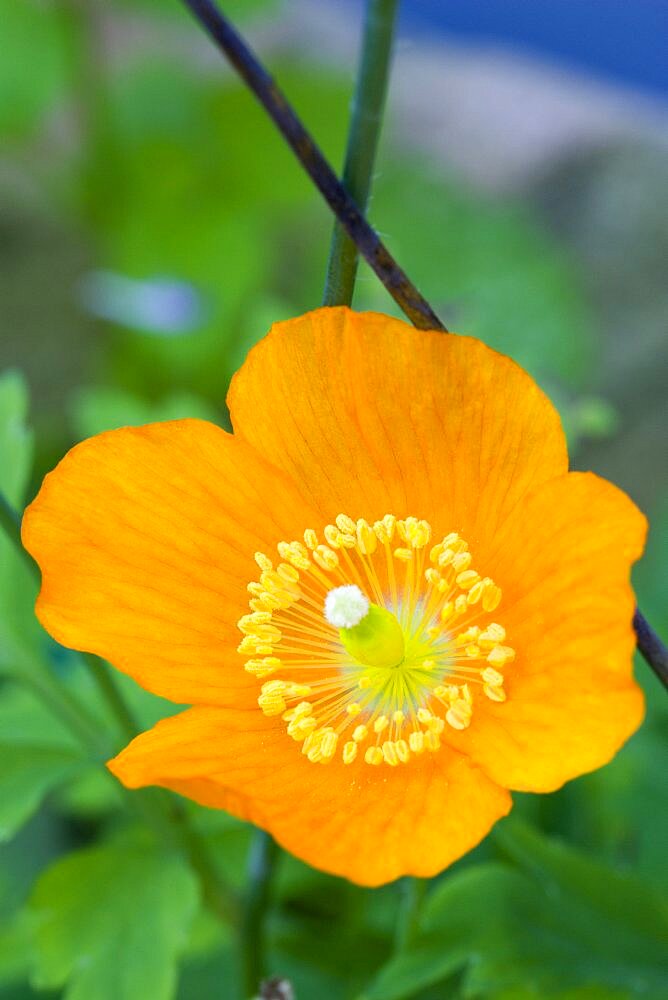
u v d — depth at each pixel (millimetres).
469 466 314
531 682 306
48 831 448
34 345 644
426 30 810
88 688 375
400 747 311
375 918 381
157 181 578
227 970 407
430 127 705
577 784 388
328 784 312
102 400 406
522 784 298
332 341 312
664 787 364
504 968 334
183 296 550
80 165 583
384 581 331
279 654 328
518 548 311
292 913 382
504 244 531
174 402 407
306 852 292
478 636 312
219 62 650
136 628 316
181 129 575
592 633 297
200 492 319
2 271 646
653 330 590
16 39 552
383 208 560
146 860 348
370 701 329
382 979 334
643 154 656
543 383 390
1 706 372
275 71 575
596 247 632
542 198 662
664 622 383
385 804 307
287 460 319
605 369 573
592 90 740
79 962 341
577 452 547
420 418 313
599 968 335
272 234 616
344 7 820
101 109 567
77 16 555
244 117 575
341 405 316
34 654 353
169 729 311
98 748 349
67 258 659
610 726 293
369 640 324
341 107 574
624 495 298
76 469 315
